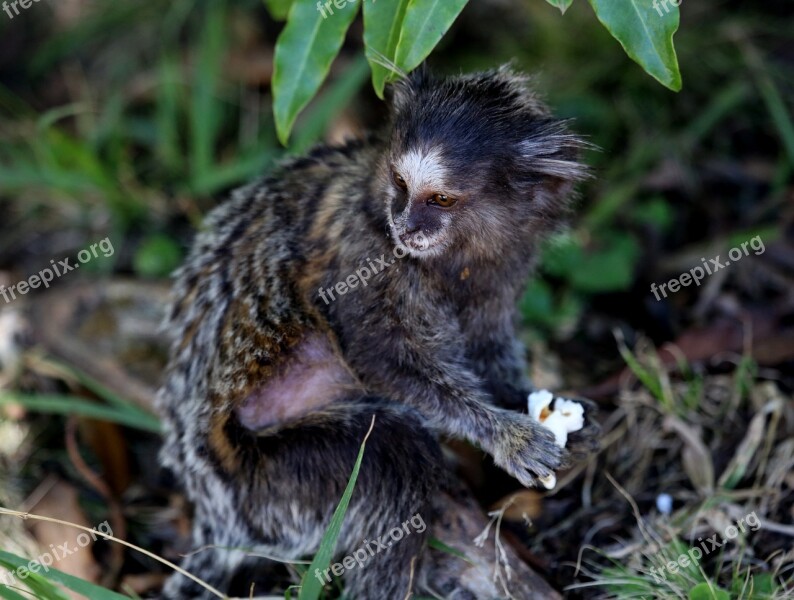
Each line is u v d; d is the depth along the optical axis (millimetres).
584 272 999
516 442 860
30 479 944
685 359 953
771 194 1025
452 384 873
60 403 920
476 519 881
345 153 905
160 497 945
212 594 884
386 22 850
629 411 930
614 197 1017
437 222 864
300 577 875
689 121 1056
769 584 862
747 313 966
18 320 998
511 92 877
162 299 1000
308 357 878
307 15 856
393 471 858
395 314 870
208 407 878
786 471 897
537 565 885
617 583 869
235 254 894
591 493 914
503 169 868
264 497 870
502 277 893
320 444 863
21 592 861
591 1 826
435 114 866
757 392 928
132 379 961
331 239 879
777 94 1046
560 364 977
